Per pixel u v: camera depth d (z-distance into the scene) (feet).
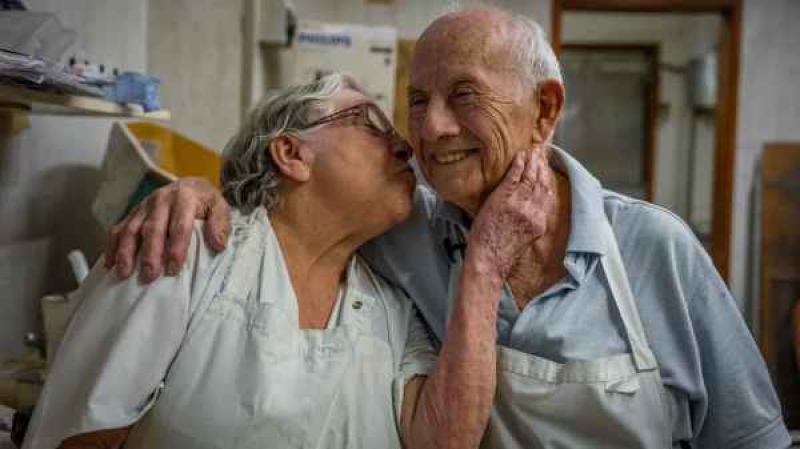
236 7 7.71
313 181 3.34
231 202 3.56
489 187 3.18
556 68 3.14
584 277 3.18
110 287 2.95
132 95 4.36
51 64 3.17
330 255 3.52
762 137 10.20
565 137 13.15
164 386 2.89
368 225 3.45
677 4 10.07
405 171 3.47
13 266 4.83
